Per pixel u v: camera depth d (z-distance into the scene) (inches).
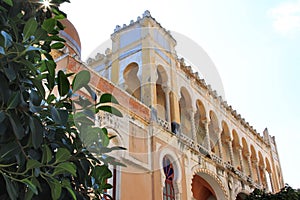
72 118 105.5
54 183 84.4
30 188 77.2
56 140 101.9
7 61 83.9
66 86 93.7
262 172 997.8
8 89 82.7
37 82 92.2
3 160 81.8
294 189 721.6
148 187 506.9
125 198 458.6
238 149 877.8
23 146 87.8
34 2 112.9
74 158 102.0
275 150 1152.8
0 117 78.5
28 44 92.0
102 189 114.7
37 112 87.2
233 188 740.7
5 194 83.7
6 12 100.2
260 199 722.2
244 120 962.7
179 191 563.2
